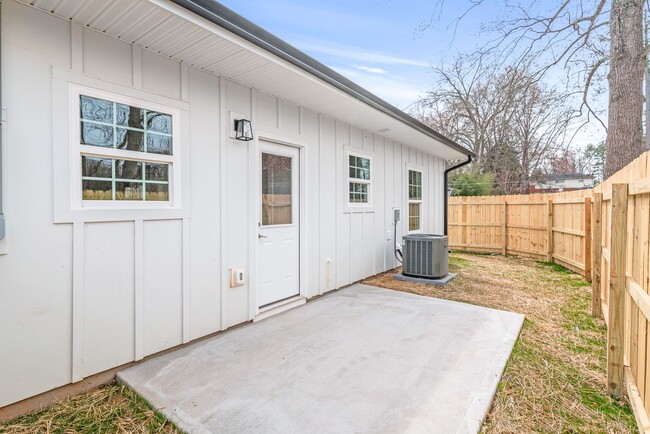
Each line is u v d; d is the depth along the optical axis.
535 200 8.29
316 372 2.54
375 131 5.89
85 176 2.46
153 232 2.82
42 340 2.23
